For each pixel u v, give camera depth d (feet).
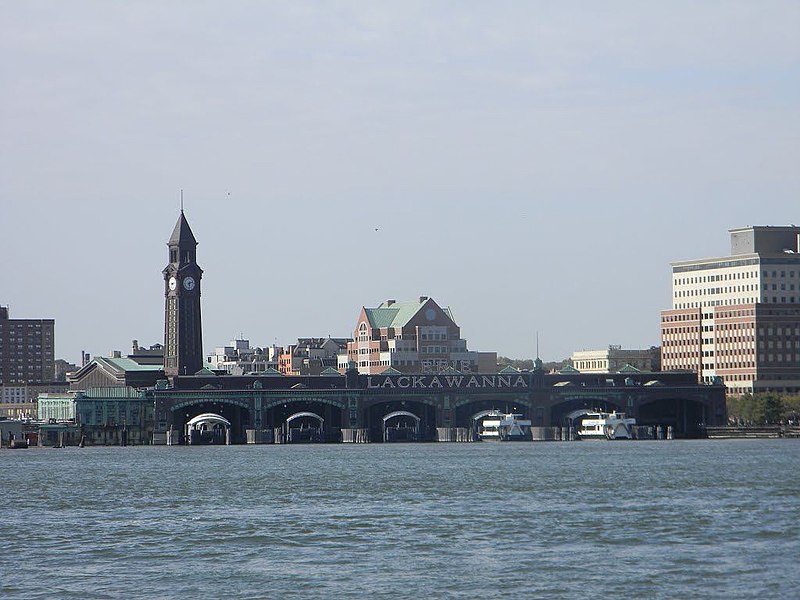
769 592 629.51
